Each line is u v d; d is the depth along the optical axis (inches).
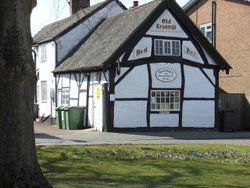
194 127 1002.1
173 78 985.5
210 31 1305.4
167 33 982.4
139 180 419.5
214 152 609.0
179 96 989.8
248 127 1100.5
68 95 1141.1
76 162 523.5
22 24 301.9
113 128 937.5
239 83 1195.9
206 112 1015.0
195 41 1007.6
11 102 299.0
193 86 1003.3
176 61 988.6
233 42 1222.3
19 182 298.5
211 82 1021.8
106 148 621.3
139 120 956.0
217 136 900.6
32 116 309.1
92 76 1008.9
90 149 608.4
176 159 553.6
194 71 1005.8
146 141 776.3
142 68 959.0
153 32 969.5
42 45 1333.7
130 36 940.6
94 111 997.2
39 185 306.0
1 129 298.5
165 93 978.7
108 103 932.6
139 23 959.0
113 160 541.6
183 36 996.6
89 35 1243.2
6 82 298.7
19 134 300.8
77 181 407.5
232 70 1219.2
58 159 540.4
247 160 553.6
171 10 982.4
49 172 462.6
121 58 939.3
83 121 1037.8
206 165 516.7
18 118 300.4
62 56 1232.2
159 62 973.8
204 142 770.2
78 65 1061.1
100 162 526.9
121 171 472.1
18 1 300.2
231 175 457.1
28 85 305.1
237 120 1098.1
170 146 663.8
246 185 403.9
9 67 297.7
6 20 298.8
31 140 307.3
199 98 1008.2
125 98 944.9
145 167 498.9
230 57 1230.9
